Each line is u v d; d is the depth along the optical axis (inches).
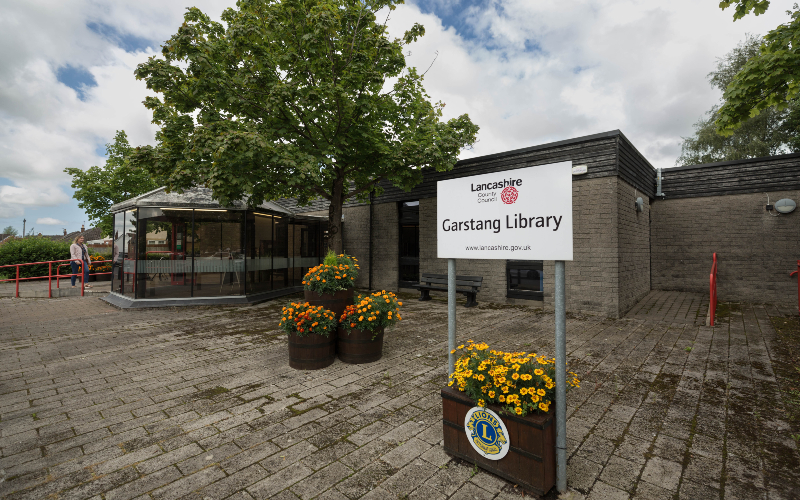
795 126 658.2
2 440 116.8
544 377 92.4
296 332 180.5
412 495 88.8
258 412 135.6
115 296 396.5
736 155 718.5
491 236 104.4
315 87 298.0
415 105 353.7
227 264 389.1
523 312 321.7
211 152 275.7
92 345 227.6
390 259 482.3
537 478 87.5
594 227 309.1
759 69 222.1
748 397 143.6
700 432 118.0
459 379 99.3
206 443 114.2
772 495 87.7
